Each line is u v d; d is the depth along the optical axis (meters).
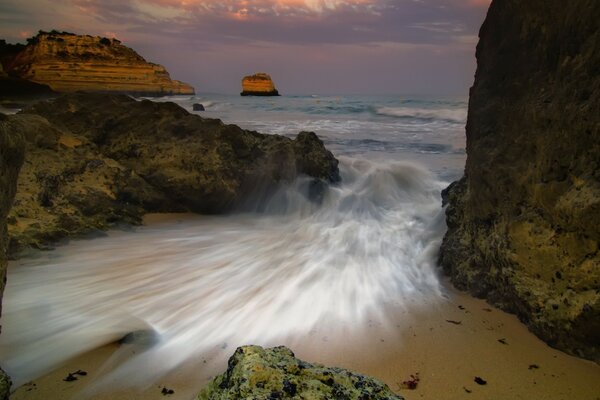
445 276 5.16
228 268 5.28
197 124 8.23
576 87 3.58
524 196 4.00
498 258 4.16
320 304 4.38
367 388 1.82
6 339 3.54
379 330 3.89
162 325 3.90
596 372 3.21
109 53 75.69
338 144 14.12
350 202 8.23
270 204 7.95
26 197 5.86
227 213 7.79
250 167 7.97
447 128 19.09
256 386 1.72
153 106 8.43
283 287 4.76
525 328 3.88
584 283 3.30
